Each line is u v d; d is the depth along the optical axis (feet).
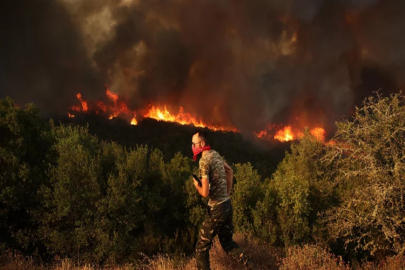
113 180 20.83
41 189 20.26
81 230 19.57
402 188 20.59
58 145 22.61
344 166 24.48
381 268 19.03
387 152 21.79
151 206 23.35
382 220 20.36
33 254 19.52
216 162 11.76
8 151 20.58
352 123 22.52
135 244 20.57
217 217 11.58
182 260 17.06
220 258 14.42
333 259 15.69
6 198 19.42
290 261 15.38
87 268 17.30
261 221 22.86
